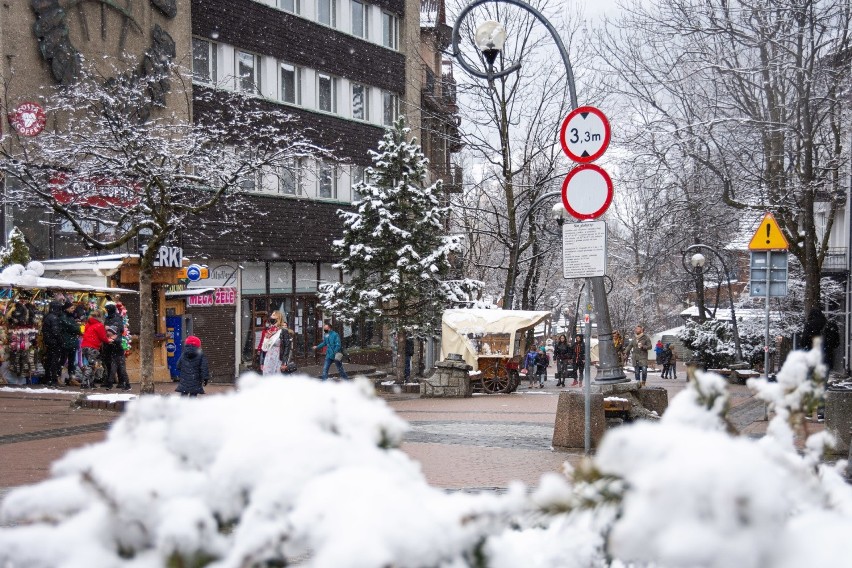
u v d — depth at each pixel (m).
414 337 35.38
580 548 2.62
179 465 1.95
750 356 41.47
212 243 37.81
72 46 31.34
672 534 1.33
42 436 15.90
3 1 29.59
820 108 27.19
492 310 33.62
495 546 1.81
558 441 14.12
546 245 50.75
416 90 50.59
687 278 62.81
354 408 2.05
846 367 36.50
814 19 25.27
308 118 43.66
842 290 44.09
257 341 40.84
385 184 35.41
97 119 30.55
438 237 35.41
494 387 32.97
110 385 26.27
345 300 35.22
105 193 25.88
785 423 2.52
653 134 28.28
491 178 44.06
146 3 34.44
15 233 28.19
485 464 12.66
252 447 1.87
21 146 27.59
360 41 47.03
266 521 1.76
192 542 1.71
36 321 27.20
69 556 1.70
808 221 28.30
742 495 1.33
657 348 66.81
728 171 28.45
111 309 26.33
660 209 33.19
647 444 1.51
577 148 12.30
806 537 1.41
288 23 42.53
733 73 27.23
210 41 38.91
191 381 20.66
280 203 41.84
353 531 1.59
